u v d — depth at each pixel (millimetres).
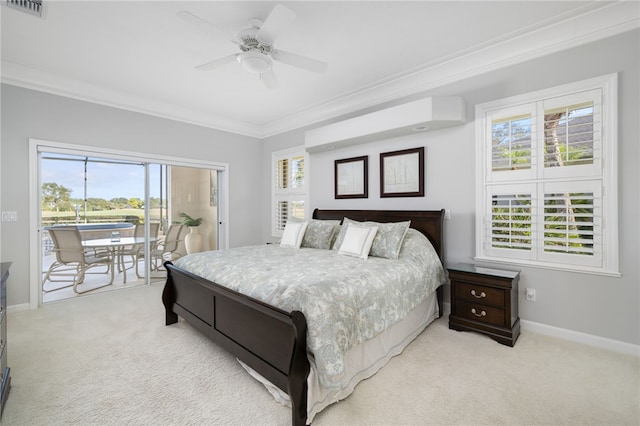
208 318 2318
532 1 2145
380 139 3707
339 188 4262
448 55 2906
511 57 2725
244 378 1977
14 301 3217
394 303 2188
